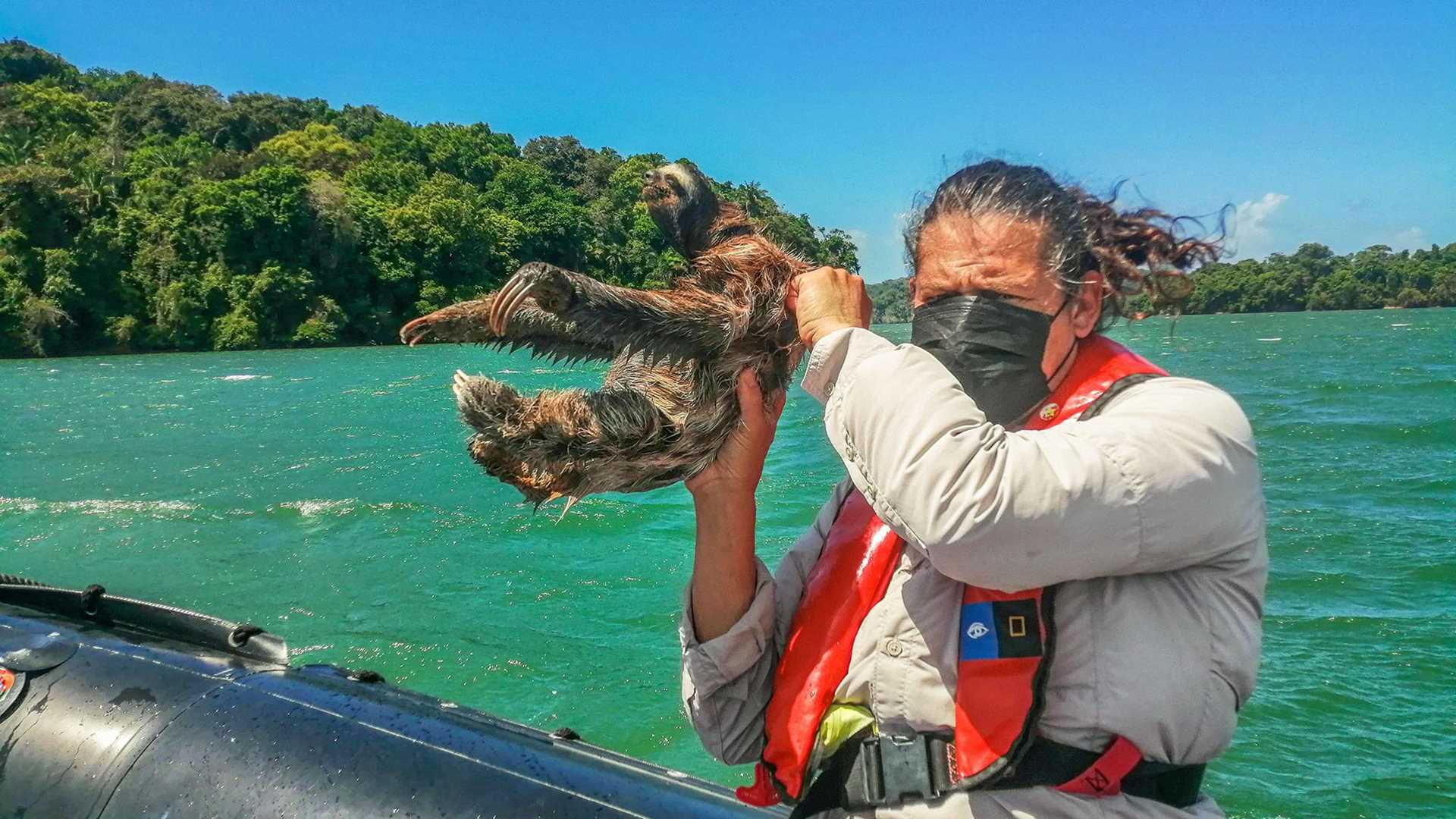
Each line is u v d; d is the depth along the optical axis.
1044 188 2.23
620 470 2.64
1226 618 1.98
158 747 2.78
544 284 2.42
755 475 2.60
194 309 59.19
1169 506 1.88
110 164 70.69
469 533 11.73
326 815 2.51
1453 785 5.55
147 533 12.23
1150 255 2.34
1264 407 20.80
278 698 2.93
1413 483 12.82
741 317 2.59
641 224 18.95
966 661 2.01
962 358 2.17
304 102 126.75
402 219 68.06
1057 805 1.93
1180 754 1.98
